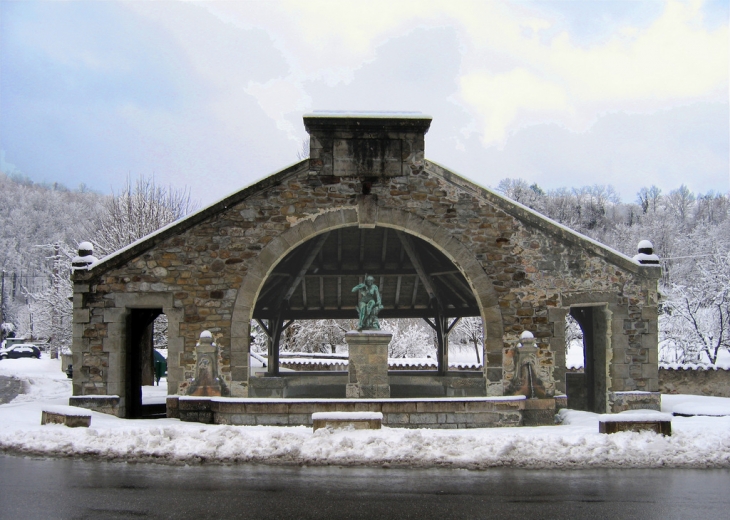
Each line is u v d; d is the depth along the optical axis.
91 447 11.99
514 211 17.80
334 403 15.84
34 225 80.94
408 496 9.06
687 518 8.12
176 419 16.44
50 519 7.85
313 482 9.83
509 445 11.84
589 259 17.81
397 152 17.88
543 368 17.53
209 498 8.87
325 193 17.70
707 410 17.22
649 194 81.62
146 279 17.44
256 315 24.14
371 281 18.55
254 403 15.91
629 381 17.61
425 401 15.92
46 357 51.56
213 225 17.53
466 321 43.69
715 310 34.91
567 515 8.23
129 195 35.91
